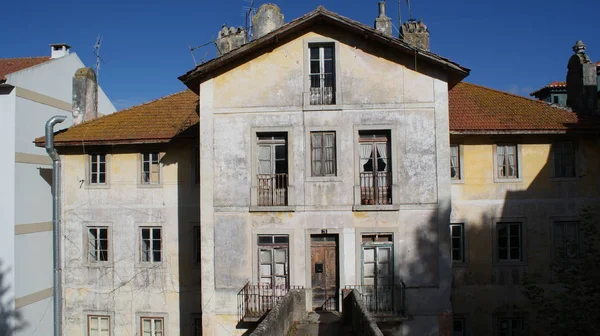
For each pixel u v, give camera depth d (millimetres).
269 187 15719
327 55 15906
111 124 20109
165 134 18953
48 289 20969
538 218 18688
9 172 19547
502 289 18531
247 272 15547
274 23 19266
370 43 15609
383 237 15523
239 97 15773
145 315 19344
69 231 19906
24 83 20391
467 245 18656
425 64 15484
